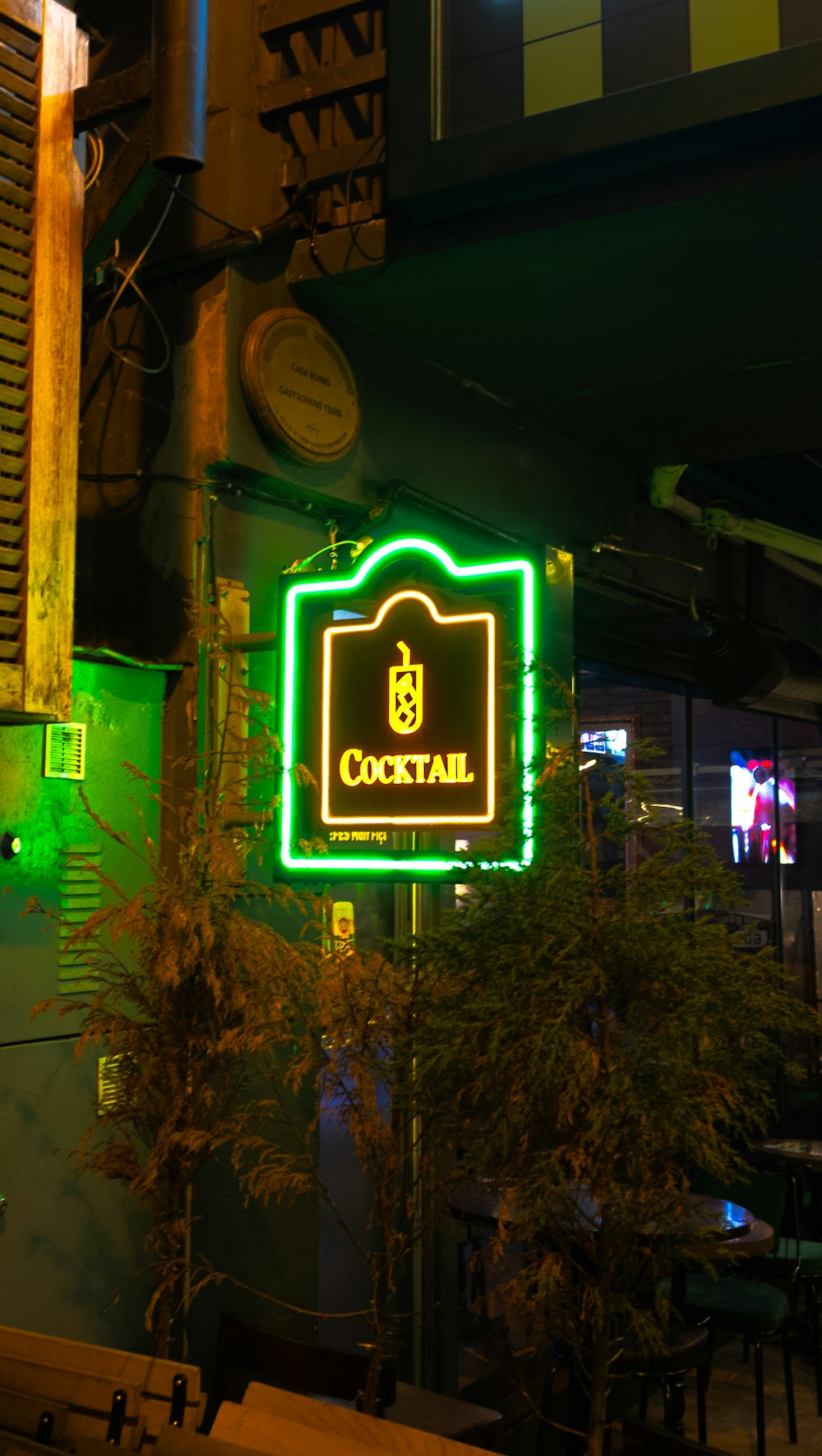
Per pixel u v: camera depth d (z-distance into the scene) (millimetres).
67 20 3750
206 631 4562
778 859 10156
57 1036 4266
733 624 7906
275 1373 4211
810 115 4211
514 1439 6297
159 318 5062
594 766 3697
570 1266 3600
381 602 4473
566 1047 3229
